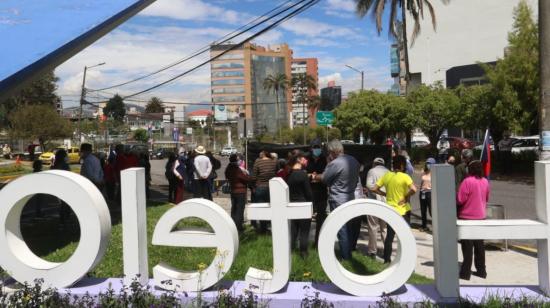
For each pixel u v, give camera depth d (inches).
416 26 1211.9
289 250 183.0
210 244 181.0
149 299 167.6
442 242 171.3
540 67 316.5
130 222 182.4
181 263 265.3
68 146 2030.0
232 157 402.0
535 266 284.2
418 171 1124.5
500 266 285.3
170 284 182.9
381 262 288.7
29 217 475.8
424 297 171.2
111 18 377.7
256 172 400.2
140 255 184.9
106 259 268.8
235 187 398.9
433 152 1268.5
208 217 180.1
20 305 161.9
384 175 293.0
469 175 253.3
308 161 401.7
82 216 177.3
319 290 182.7
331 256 176.2
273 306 173.5
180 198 563.5
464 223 174.4
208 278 180.7
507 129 975.0
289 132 3107.8
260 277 183.0
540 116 315.9
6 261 182.1
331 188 273.0
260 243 321.1
